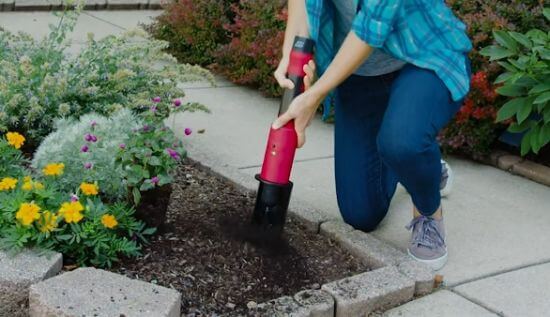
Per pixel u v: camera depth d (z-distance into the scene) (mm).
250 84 5250
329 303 2613
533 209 3607
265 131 4410
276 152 2736
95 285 2445
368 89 2955
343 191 3166
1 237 2643
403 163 2686
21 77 3504
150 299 2400
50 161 2928
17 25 6117
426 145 2672
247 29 5062
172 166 2895
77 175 2887
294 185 3723
